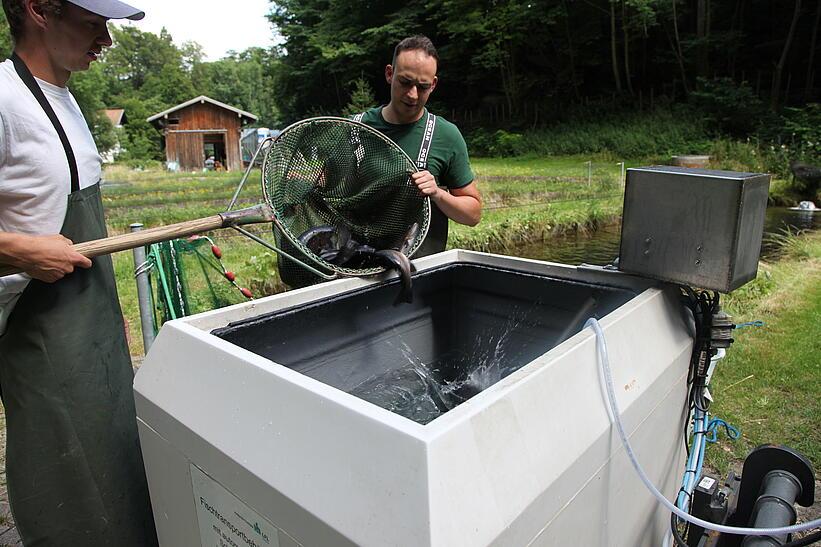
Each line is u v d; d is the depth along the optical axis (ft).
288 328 5.22
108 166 119.75
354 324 5.89
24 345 4.94
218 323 4.70
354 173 6.16
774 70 75.10
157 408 4.15
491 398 3.07
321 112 114.52
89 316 5.15
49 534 5.19
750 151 55.16
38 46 4.77
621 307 4.78
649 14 72.13
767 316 15.49
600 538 4.01
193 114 123.34
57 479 5.11
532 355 6.46
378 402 6.20
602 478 3.86
